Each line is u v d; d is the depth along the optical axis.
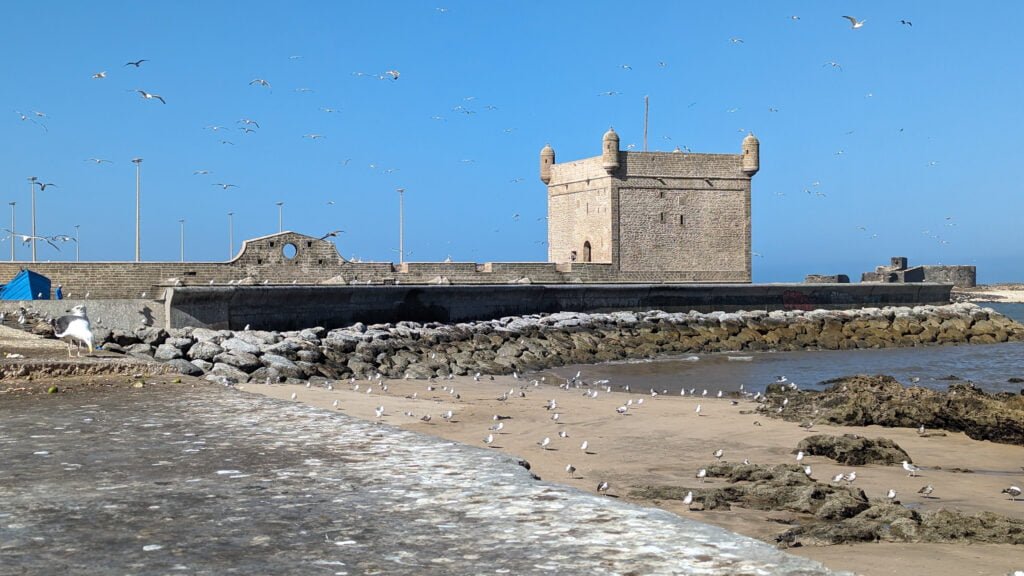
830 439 21.17
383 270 58.59
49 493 8.96
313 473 9.84
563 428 24.22
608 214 71.19
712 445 22.20
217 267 52.00
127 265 48.56
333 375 38.00
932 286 73.75
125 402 16.66
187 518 7.96
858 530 13.34
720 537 7.28
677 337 57.34
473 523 7.72
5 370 20.59
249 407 15.70
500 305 55.66
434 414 25.47
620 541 7.16
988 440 24.31
